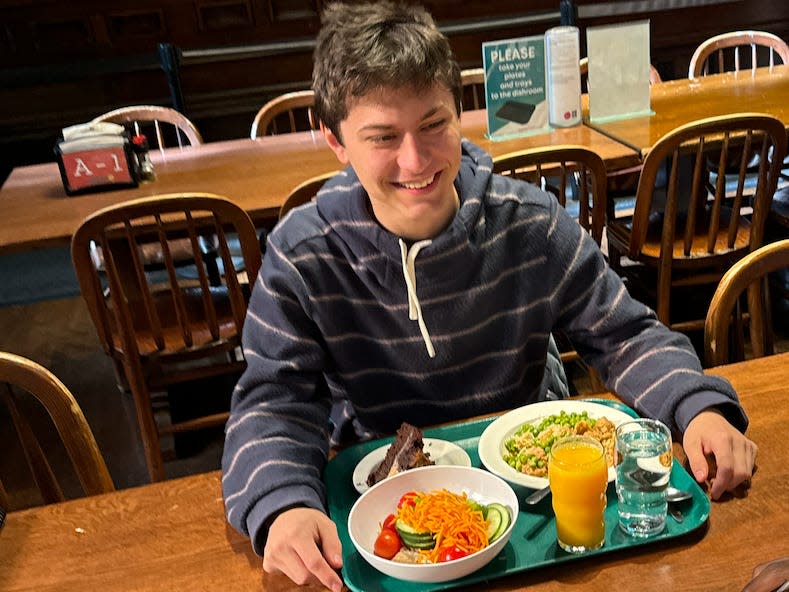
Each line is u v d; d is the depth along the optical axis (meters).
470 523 1.02
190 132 3.43
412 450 1.18
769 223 3.42
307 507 1.12
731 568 0.98
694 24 5.11
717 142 2.63
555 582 1.00
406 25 1.10
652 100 3.20
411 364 1.35
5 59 4.62
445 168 1.16
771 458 1.16
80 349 3.59
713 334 1.44
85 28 4.64
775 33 5.21
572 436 1.07
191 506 1.20
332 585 1.01
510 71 2.83
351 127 1.13
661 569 1.00
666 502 1.05
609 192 3.39
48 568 1.10
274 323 1.30
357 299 1.31
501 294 1.34
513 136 2.90
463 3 4.86
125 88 4.80
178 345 2.41
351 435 1.47
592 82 2.93
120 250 2.67
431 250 1.24
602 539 1.03
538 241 1.34
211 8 4.71
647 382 1.28
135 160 2.81
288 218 1.35
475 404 1.39
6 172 4.87
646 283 2.94
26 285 4.35
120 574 1.08
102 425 2.97
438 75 1.09
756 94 3.11
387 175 1.14
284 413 1.26
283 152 3.06
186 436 2.87
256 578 1.06
